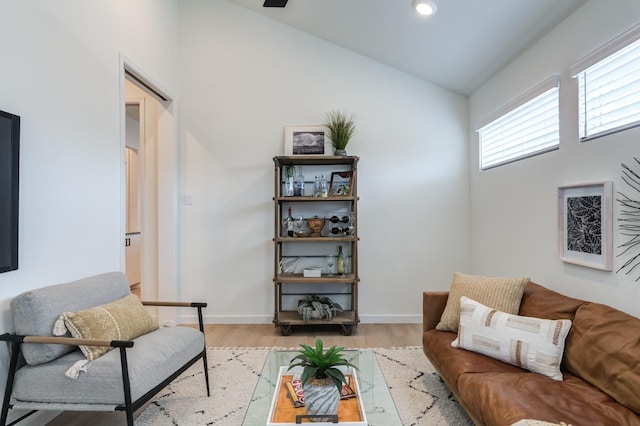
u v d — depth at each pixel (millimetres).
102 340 1635
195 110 3852
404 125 3865
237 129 3854
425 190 3867
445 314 2418
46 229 2018
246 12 3857
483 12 2559
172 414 2090
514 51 2836
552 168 2432
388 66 3861
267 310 3842
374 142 3869
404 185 3869
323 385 1484
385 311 3877
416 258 3873
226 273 3850
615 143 1889
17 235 1787
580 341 1717
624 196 1832
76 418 2090
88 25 2379
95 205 2430
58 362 1729
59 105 2119
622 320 1622
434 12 2748
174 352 1980
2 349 1758
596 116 2039
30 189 1914
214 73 3855
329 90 3857
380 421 1505
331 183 3734
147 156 3801
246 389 2381
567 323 1795
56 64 2098
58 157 2109
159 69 3416
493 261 3324
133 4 2949
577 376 1708
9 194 1744
